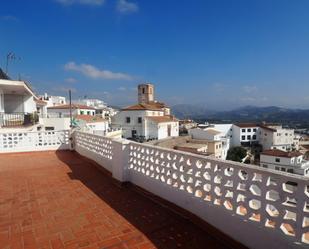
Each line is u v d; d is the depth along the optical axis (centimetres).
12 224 425
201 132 4828
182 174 476
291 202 296
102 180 706
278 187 304
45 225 420
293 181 286
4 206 507
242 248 346
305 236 311
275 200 308
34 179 717
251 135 6009
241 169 351
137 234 388
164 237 379
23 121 1612
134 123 4812
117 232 395
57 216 458
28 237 380
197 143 4191
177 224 422
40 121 2189
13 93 1827
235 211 362
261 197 325
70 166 899
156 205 510
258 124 6319
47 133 1266
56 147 1280
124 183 658
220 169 390
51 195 576
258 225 328
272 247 310
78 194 583
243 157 4903
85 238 377
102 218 448
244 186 350
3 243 362
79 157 1089
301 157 3822
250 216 342
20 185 656
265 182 319
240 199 359
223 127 6116
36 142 1244
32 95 1886
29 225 421
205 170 420
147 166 589
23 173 791
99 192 598
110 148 796
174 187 496
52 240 371
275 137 5494
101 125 4319
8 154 1156
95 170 834
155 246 353
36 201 536
